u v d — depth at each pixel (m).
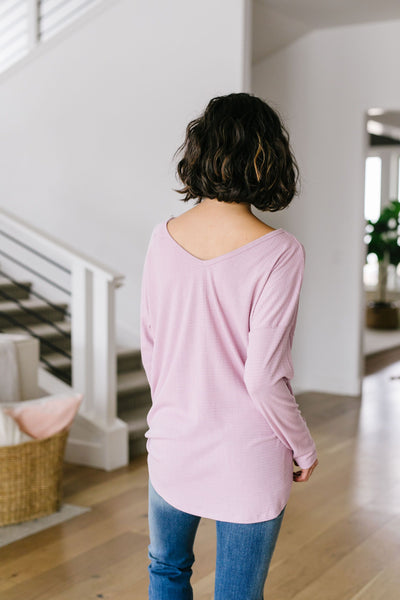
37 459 3.05
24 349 3.56
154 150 5.15
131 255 5.30
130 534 2.90
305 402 5.73
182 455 1.22
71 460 3.98
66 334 4.77
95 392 3.93
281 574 2.54
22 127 5.80
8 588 2.41
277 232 1.19
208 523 3.03
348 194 5.98
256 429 1.18
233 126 1.21
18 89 5.80
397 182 12.81
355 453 4.22
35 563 2.61
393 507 3.27
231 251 1.19
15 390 3.46
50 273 5.66
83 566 2.59
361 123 5.88
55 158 5.65
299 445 1.21
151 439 1.30
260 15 5.35
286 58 6.14
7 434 2.96
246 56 4.75
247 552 1.21
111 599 2.33
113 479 3.67
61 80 5.55
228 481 1.19
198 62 4.91
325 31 5.94
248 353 1.15
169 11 5.01
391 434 4.69
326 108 6.01
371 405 5.63
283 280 1.15
